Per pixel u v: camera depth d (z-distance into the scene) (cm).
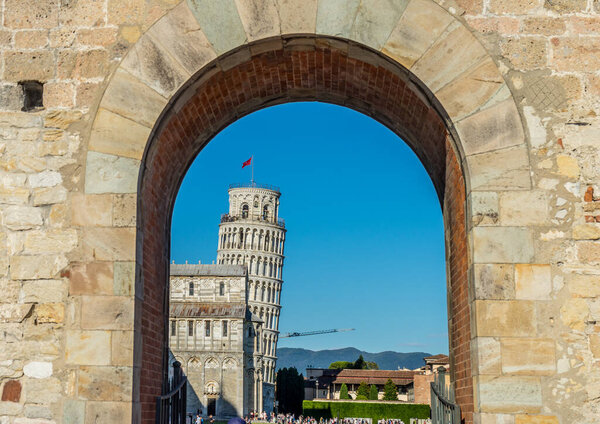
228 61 900
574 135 836
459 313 944
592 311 796
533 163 831
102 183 844
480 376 784
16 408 804
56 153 859
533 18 859
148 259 918
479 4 864
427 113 940
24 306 827
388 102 1040
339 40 877
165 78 866
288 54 945
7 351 818
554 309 796
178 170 1070
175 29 876
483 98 846
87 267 827
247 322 10588
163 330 1026
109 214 838
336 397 13100
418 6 867
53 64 876
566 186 826
